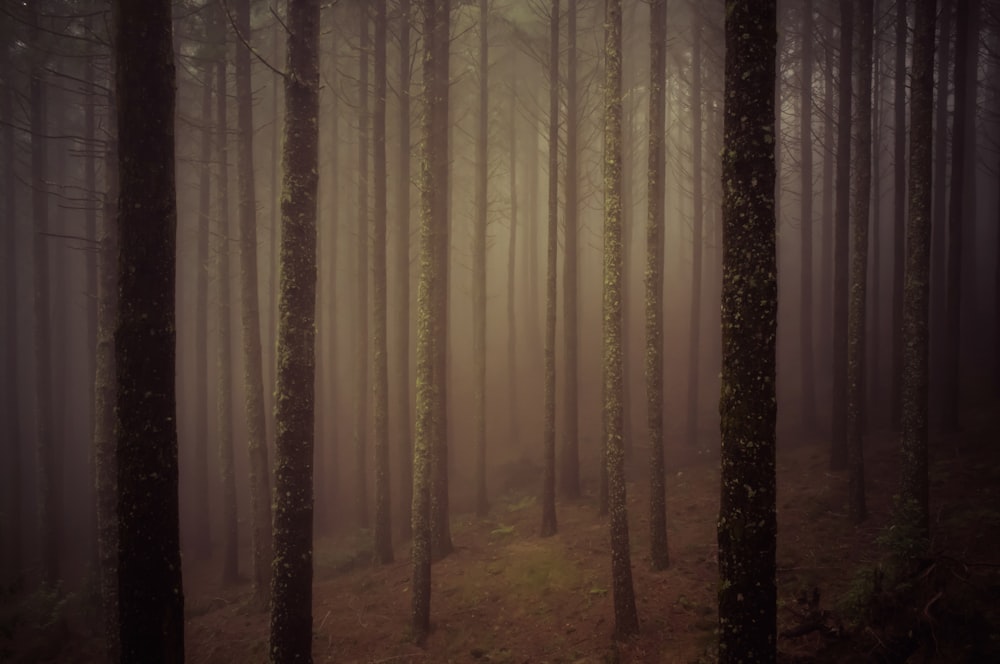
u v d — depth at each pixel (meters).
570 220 15.25
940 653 5.87
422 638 9.29
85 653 10.95
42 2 12.27
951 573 6.43
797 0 18.58
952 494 10.27
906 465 8.77
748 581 4.03
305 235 7.30
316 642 9.63
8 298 20.05
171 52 5.31
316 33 7.46
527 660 8.33
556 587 9.96
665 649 7.79
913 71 9.12
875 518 10.48
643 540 11.24
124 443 5.08
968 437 12.83
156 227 5.15
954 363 13.66
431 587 10.84
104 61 15.74
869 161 11.38
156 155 5.16
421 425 9.71
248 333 12.72
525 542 12.14
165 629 5.14
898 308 15.17
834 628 6.77
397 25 16.94
